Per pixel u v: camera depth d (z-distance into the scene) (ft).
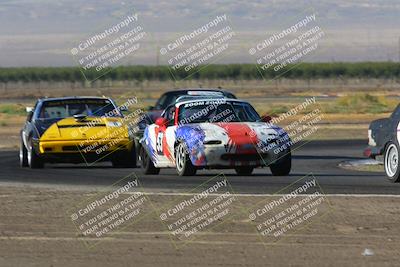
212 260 89.76
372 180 157.58
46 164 203.92
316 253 92.89
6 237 101.96
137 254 92.68
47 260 89.76
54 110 189.98
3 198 132.77
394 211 118.42
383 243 97.91
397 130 150.92
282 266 87.04
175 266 87.25
